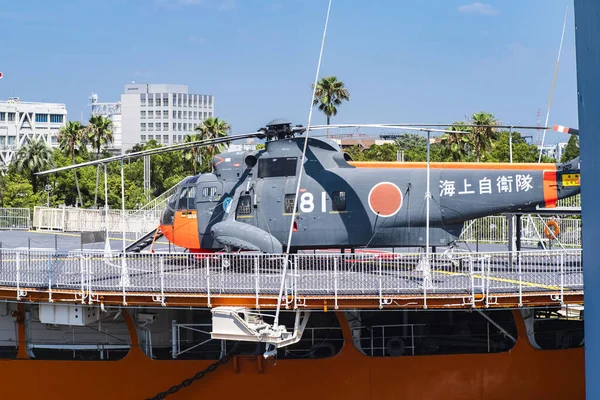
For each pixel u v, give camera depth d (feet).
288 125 101.24
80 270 89.45
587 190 47.06
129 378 88.58
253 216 102.17
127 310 86.84
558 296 79.82
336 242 100.12
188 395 88.17
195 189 107.14
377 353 90.84
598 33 44.96
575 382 89.30
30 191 282.36
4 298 84.23
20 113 562.66
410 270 95.55
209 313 92.84
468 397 87.51
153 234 120.88
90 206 306.14
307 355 89.15
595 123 45.68
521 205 96.12
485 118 248.11
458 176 97.45
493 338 92.53
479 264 93.30
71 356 94.63
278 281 85.40
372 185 99.30
